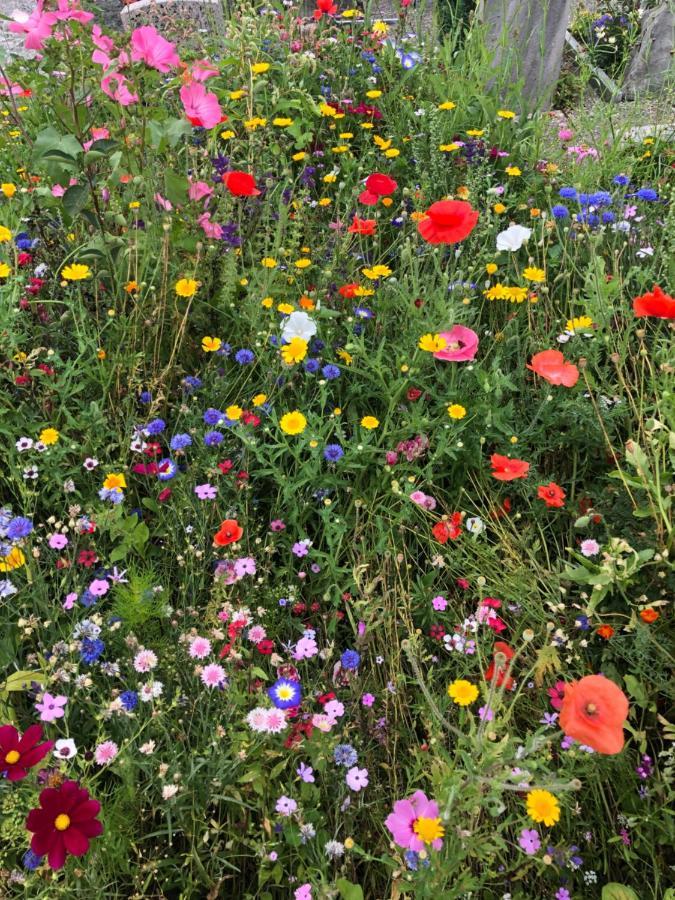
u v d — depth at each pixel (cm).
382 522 225
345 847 156
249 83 352
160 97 300
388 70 437
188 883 152
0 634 184
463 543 225
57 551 203
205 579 208
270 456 222
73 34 253
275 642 204
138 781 163
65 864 143
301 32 431
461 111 391
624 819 168
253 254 288
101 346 253
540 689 189
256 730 159
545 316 282
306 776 165
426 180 335
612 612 200
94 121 284
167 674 179
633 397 256
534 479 238
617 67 630
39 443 210
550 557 232
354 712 184
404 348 254
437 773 153
